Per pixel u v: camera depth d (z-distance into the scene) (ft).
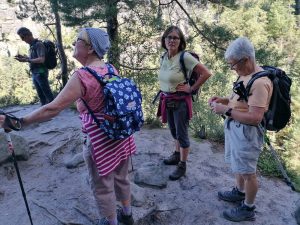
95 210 10.20
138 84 20.90
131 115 7.67
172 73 11.34
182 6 22.50
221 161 14.84
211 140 17.97
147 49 21.88
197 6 23.44
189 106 11.65
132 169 13.16
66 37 35.65
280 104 8.59
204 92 21.02
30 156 14.29
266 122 8.82
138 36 21.59
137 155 14.76
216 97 10.14
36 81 20.38
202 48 23.12
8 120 6.77
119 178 8.65
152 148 15.53
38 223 9.80
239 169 9.29
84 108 7.51
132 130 7.85
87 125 7.54
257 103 8.35
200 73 11.19
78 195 11.10
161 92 12.21
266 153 16.06
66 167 13.33
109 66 7.91
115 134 7.51
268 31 92.53
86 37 7.47
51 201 10.81
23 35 19.65
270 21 97.66
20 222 9.89
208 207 11.10
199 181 12.67
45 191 11.48
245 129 8.93
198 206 11.14
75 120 19.47
